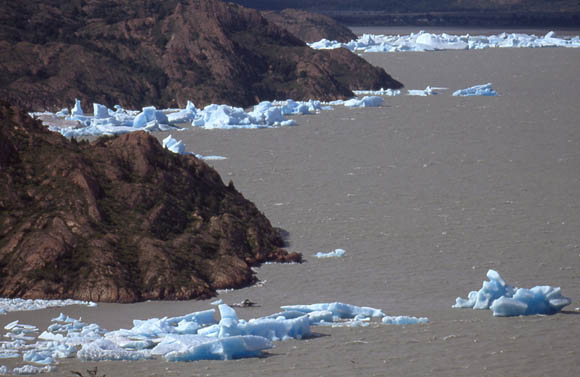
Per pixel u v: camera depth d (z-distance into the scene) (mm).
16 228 66938
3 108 76562
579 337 54094
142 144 78062
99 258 64250
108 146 78938
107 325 56375
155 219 70625
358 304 61031
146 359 50094
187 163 80312
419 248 75375
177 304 61438
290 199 94125
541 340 53625
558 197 94750
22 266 63438
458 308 60375
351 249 75125
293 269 69688
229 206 77500
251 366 49125
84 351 49812
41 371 47312
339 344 52875
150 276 63688
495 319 57844
